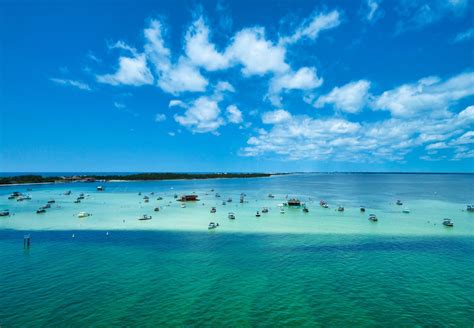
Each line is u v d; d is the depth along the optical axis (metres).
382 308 34.28
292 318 32.25
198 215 96.50
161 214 98.69
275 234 68.56
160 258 51.19
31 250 56.09
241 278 42.50
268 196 157.25
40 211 101.75
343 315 32.84
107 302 35.44
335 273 44.31
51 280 41.59
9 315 32.62
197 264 48.22
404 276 43.19
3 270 45.38
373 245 59.06
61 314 32.84
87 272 44.69
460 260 50.06
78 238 65.25
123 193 174.75
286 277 42.91
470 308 34.34
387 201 135.62
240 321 31.67
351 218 89.88
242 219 88.81
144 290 38.59
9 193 172.62
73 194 168.38
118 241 62.66
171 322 31.42
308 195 166.25
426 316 32.69
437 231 71.56
